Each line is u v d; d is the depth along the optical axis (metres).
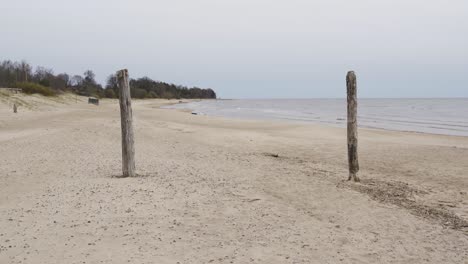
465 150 18.64
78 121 31.16
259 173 12.24
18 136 20.50
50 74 98.69
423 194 10.35
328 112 67.94
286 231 7.04
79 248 6.10
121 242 6.34
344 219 7.86
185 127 29.34
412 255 6.16
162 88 176.75
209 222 7.39
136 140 20.23
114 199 8.71
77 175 11.34
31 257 5.78
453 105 107.44
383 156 17.00
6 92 53.34
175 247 6.18
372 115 56.09
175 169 12.39
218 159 15.06
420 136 26.11
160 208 8.15
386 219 7.91
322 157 16.73
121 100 10.88
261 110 77.62
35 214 7.74
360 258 5.97
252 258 5.82
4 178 10.95
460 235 7.13
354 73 11.23
